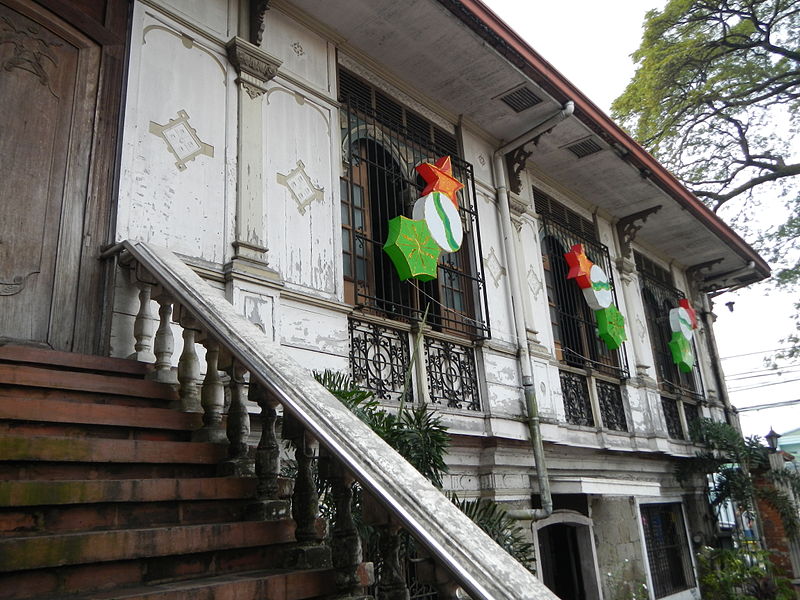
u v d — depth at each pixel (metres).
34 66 4.57
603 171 10.09
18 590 2.14
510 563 1.98
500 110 8.42
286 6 6.50
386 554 2.34
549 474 8.44
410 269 6.28
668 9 17.03
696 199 11.47
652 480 11.09
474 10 6.69
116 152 4.84
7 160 4.29
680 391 12.67
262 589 2.45
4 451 2.61
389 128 7.27
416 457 4.73
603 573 8.98
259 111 5.87
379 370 6.18
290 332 5.48
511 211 8.95
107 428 3.23
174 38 5.41
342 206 6.74
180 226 5.04
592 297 9.53
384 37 7.05
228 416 3.36
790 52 16.05
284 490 3.25
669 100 17.95
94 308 4.46
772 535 12.95
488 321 7.79
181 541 2.57
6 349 3.40
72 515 2.55
